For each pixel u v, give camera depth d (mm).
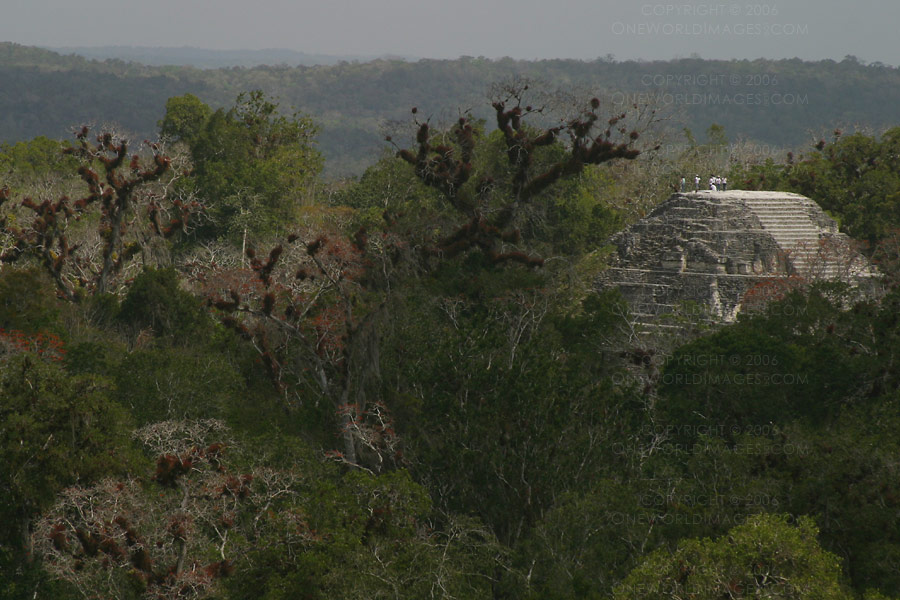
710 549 30547
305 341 58500
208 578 35906
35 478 38312
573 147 73625
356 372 57125
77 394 40875
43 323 63719
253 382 64438
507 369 50688
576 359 58781
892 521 37719
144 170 91500
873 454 39406
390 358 57625
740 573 29734
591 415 49562
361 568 34812
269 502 40125
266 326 61719
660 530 39219
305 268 62156
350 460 53281
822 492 39344
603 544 39000
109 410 41344
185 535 36375
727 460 43281
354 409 54438
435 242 73188
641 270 89562
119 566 36594
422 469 48812
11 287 64000
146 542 36562
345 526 38062
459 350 51969
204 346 71312
